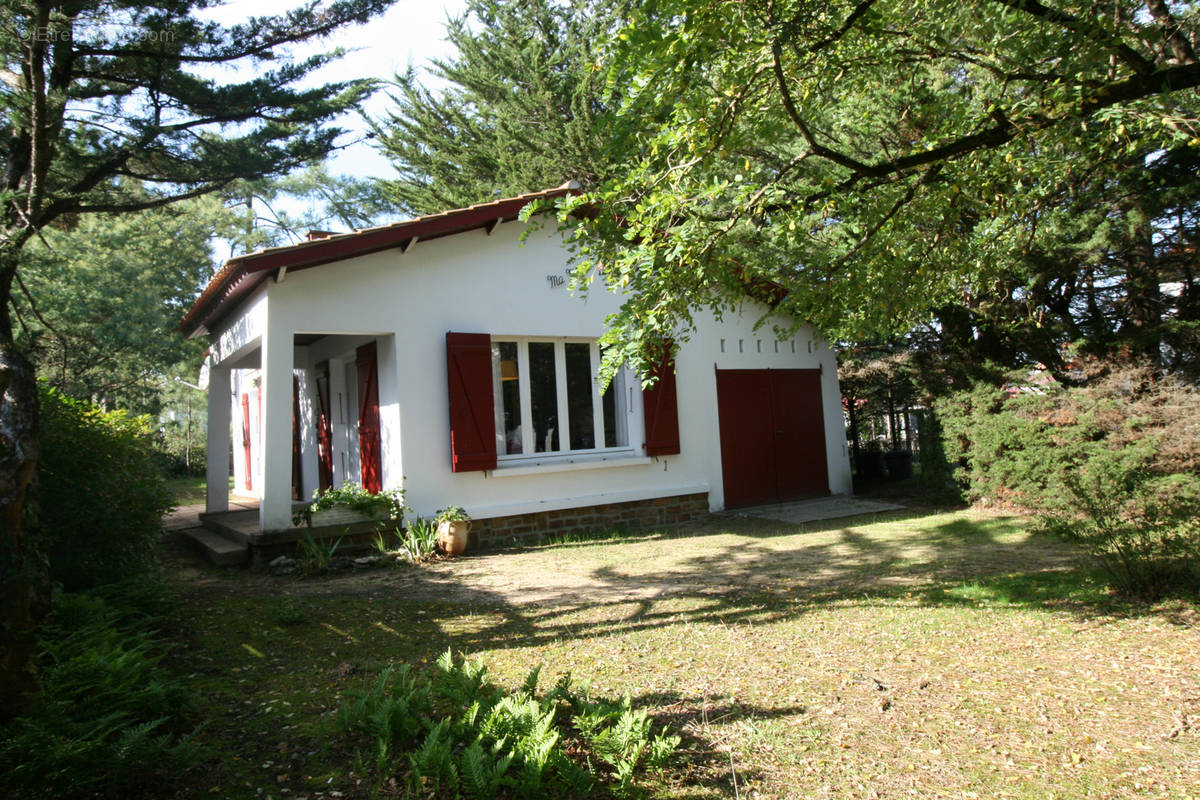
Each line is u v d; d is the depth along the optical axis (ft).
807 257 23.56
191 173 40.45
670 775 10.44
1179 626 16.48
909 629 17.08
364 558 26.66
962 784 10.25
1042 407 32.50
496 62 59.11
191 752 9.87
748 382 39.78
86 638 12.84
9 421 10.53
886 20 16.90
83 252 56.59
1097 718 12.23
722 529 33.35
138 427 21.65
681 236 16.22
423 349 29.89
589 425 34.86
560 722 11.98
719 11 13.99
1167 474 28.32
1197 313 34.24
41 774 8.64
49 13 28.19
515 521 31.68
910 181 19.17
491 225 31.32
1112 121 17.06
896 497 42.75
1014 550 25.84
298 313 27.40
